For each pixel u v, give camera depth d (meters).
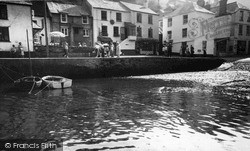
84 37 41.25
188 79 21.70
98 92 15.06
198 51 41.75
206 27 42.16
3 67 19.11
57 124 8.11
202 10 42.69
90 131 7.31
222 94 13.20
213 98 12.10
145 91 14.99
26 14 29.08
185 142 6.34
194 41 41.59
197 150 5.86
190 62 30.00
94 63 23.64
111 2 47.25
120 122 8.22
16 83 16.08
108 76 24.70
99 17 42.25
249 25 44.09
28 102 12.08
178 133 7.02
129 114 9.29
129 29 44.75
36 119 8.78
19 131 7.43
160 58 27.86
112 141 6.46
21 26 28.77
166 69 28.39
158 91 14.86
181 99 12.04
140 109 10.08
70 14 39.22
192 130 7.26
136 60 26.27
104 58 24.27
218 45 43.47
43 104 11.51
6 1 27.33
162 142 6.36
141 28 47.62
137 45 45.25
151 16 49.47
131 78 23.98
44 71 20.78
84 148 6.02
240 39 42.75
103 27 43.12
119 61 25.19
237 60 30.64
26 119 8.80
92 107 10.69
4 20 27.61
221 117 8.60
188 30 43.06
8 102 12.10
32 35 29.67
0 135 7.08
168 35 49.12
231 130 7.20
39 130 7.49
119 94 14.09
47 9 38.50
